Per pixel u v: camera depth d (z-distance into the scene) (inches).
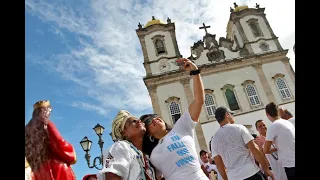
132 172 91.8
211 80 1092.5
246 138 154.7
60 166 95.5
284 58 1112.2
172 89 1071.0
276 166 203.9
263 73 1088.8
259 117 1013.2
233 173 152.6
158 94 1066.7
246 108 1032.2
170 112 1037.8
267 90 1055.6
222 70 1106.1
